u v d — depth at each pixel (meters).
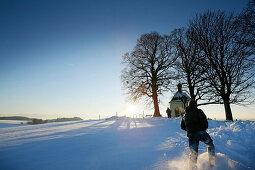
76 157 4.73
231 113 16.33
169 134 8.79
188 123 3.73
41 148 6.20
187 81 21.52
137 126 14.02
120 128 12.70
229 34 15.70
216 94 18.00
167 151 4.98
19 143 7.50
